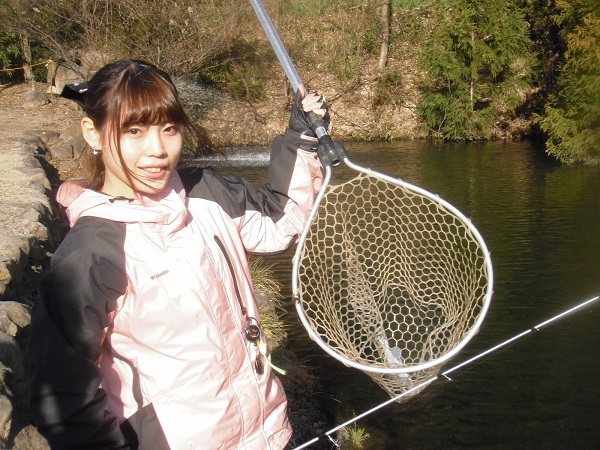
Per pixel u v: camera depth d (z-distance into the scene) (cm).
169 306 183
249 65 2016
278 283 736
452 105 1873
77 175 1105
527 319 622
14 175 795
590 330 591
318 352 573
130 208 184
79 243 179
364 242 712
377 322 291
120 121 182
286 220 224
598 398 482
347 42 2148
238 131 1905
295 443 425
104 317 178
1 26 1644
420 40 2172
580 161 1476
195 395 185
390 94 2027
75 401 170
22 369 304
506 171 1395
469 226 222
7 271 436
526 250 836
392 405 480
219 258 195
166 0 1667
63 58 1672
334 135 1980
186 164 1496
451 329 267
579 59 1468
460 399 485
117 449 175
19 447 262
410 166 1485
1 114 1455
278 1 2161
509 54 1841
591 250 827
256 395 194
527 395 490
